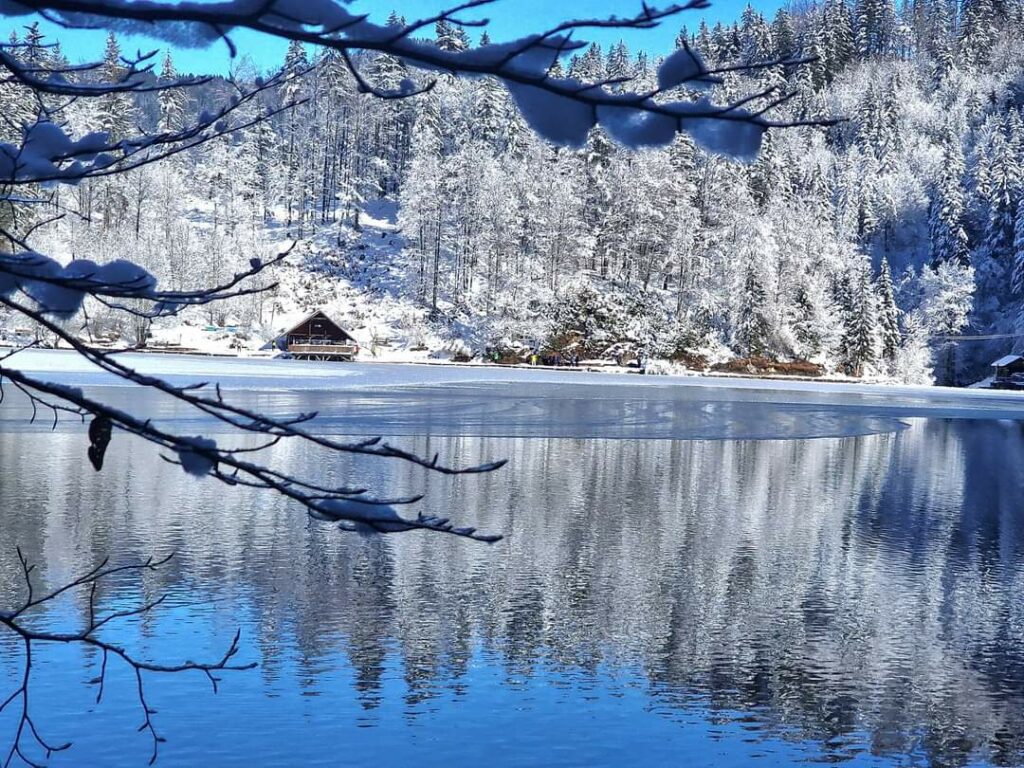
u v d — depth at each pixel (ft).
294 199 357.82
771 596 36.86
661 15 4.66
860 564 42.63
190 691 25.66
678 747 23.63
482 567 39.32
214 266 273.95
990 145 371.97
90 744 22.52
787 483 66.64
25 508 46.26
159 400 102.63
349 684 26.66
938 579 40.32
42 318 6.01
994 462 85.20
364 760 22.08
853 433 110.01
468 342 275.39
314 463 66.39
